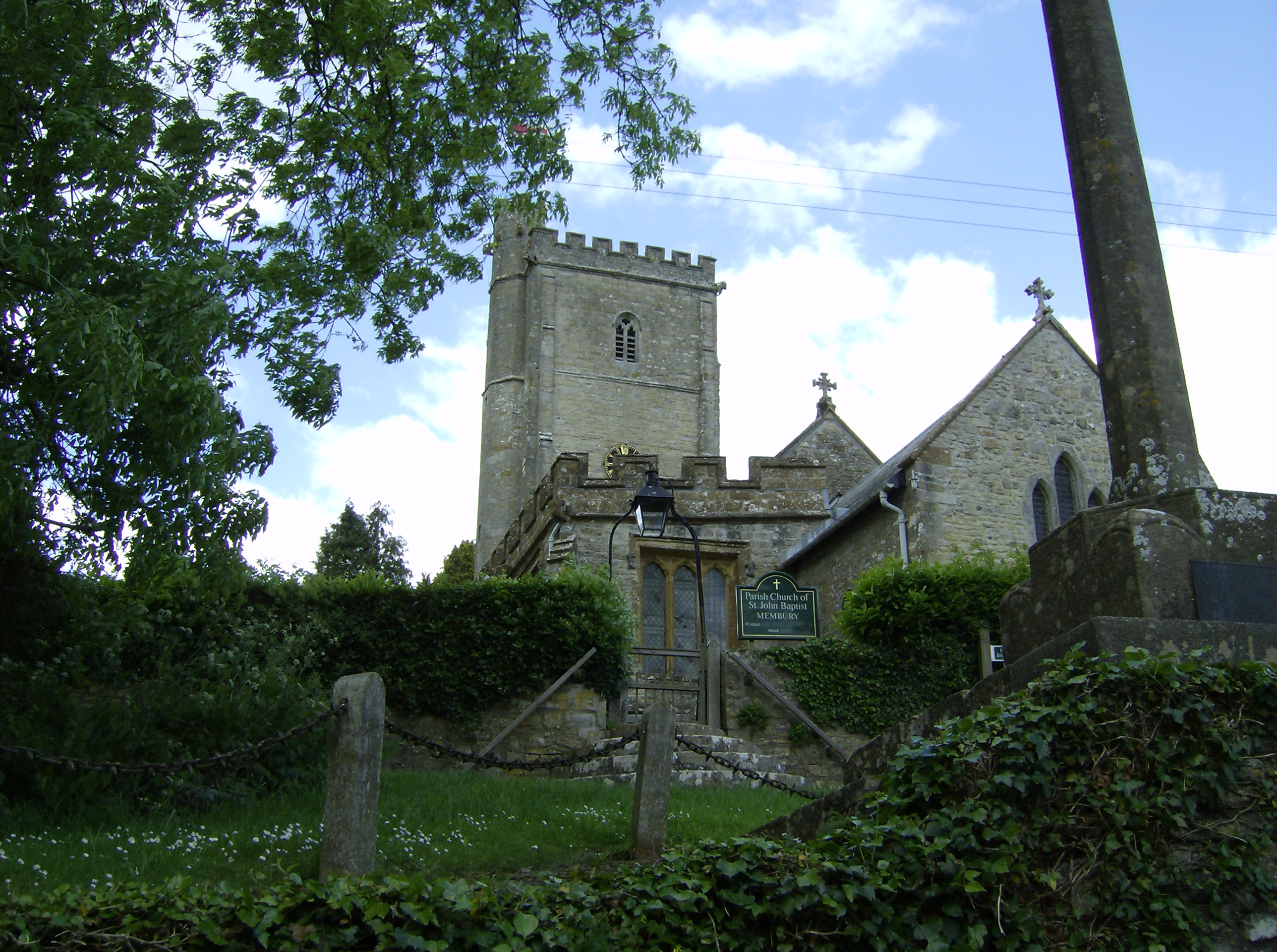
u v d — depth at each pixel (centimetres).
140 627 1223
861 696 1573
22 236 830
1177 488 654
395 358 1249
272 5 1080
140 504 863
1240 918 504
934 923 501
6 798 798
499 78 1236
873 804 573
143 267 901
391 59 1099
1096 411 2173
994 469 2052
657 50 1280
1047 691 554
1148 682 540
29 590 1103
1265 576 609
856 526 2180
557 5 1260
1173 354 690
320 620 1505
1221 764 526
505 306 5194
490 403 5062
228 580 955
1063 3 774
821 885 510
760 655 1575
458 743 1471
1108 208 724
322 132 1091
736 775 1264
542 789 1077
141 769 649
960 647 1634
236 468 900
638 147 1305
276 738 684
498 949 483
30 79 875
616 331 5166
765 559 2352
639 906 523
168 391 820
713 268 5416
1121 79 752
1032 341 2198
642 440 5031
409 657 1512
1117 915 500
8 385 852
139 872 689
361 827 679
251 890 518
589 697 1506
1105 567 626
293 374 1053
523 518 2708
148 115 947
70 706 915
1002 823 519
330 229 1153
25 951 457
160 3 1030
